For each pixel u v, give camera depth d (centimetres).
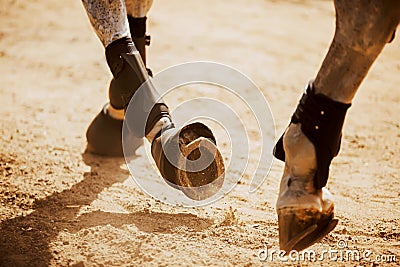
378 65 1875
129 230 788
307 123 632
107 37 754
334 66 614
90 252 738
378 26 586
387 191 993
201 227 812
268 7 2442
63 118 1302
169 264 708
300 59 1855
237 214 863
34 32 2003
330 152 634
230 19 2244
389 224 849
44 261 720
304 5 2506
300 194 638
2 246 753
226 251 744
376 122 1387
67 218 834
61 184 955
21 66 1686
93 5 760
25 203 882
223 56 1828
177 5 2398
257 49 1919
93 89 1522
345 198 955
